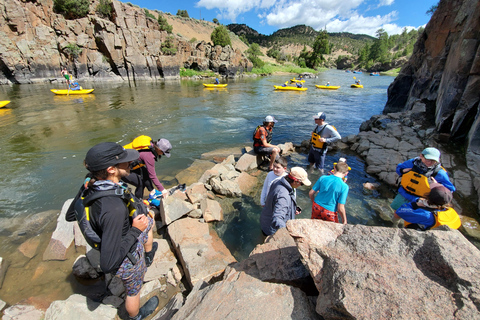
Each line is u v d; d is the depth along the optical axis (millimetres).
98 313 2412
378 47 98375
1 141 8203
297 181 3133
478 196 4820
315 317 1592
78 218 1932
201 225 3809
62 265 3166
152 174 3715
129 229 2115
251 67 53312
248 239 3785
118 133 9234
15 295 2736
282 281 1999
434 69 10062
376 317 1286
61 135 8883
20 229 3908
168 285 2924
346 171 3365
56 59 27141
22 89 20938
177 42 38969
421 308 1275
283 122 11711
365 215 4520
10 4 23375
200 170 6113
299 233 1892
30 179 5621
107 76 31062
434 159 3576
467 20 7688
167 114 12727
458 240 1528
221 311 1734
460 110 6770
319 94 22375
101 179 1937
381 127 8859
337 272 1545
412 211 3346
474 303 1221
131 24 31875
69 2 26891
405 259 1546
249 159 6492
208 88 26047
